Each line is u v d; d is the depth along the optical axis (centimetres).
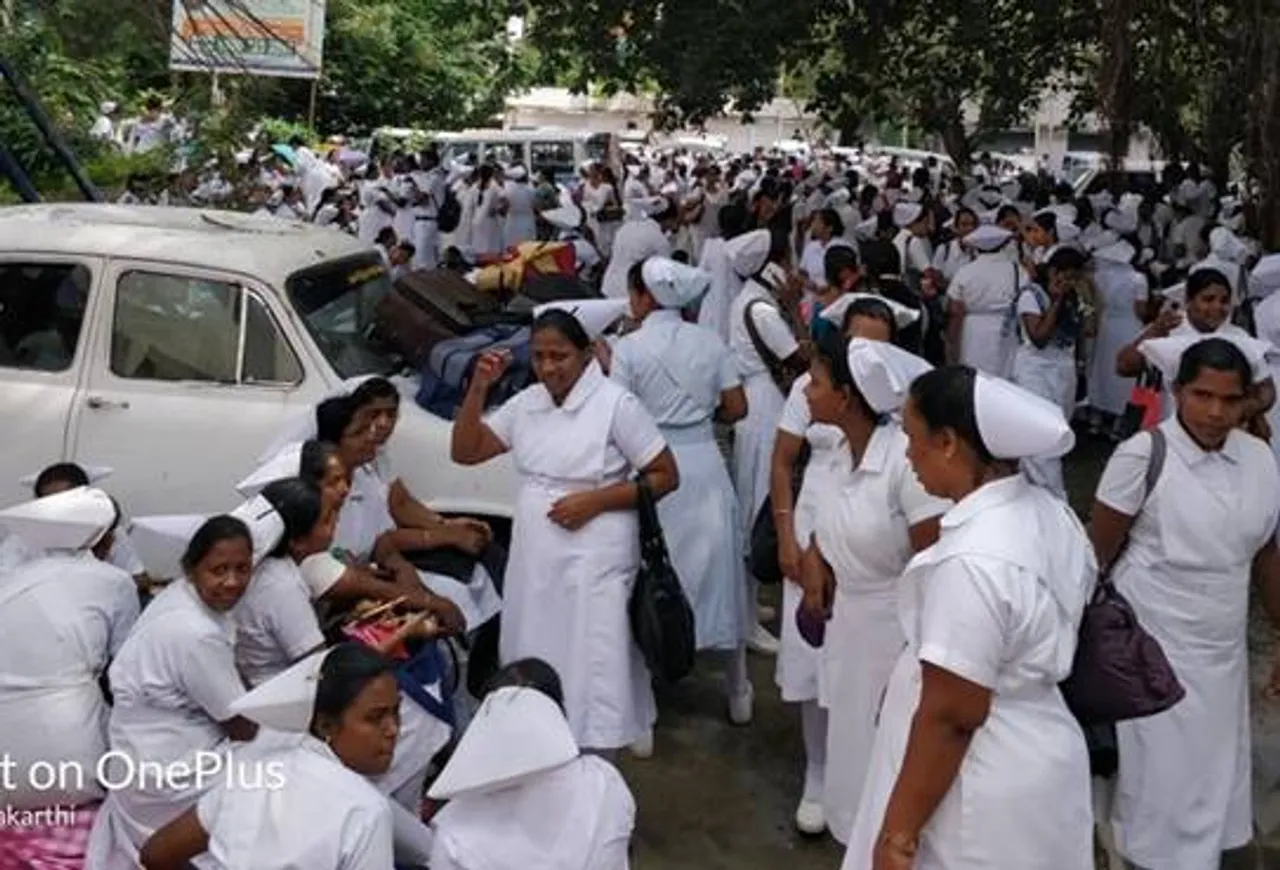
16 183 966
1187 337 486
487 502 523
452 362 525
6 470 540
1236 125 994
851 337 380
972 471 266
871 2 1202
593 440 420
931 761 256
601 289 1098
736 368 529
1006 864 260
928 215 1189
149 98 1605
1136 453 373
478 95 3125
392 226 1454
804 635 404
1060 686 279
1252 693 557
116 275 541
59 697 365
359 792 277
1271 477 373
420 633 389
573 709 426
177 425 531
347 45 2886
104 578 382
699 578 502
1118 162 1012
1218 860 388
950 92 1438
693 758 506
